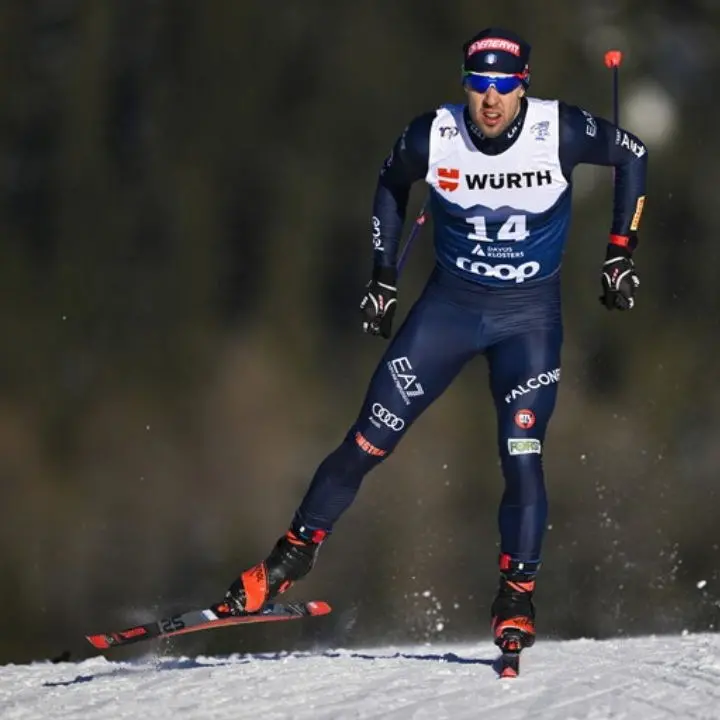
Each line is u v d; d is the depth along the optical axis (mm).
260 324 58375
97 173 59875
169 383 56938
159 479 53344
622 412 53031
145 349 57844
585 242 55312
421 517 47562
